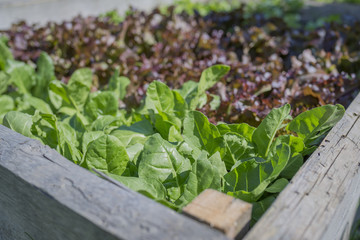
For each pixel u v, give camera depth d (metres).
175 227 0.87
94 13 3.97
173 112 1.61
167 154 1.31
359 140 1.33
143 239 0.84
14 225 1.28
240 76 2.42
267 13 3.93
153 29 3.17
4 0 3.29
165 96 1.58
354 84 2.21
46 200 1.03
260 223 0.92
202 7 4.21
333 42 2.97
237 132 1.49
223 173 1.31
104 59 2.62
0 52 2.32
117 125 1.72
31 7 3.42
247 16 3.58
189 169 1.32
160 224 0.88
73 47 2.75
